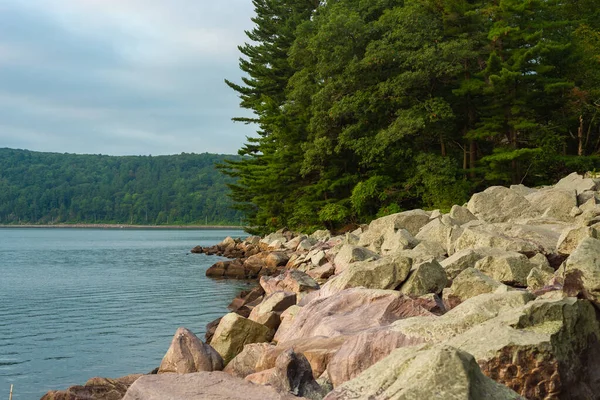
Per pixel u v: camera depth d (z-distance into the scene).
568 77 42.34
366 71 41.22
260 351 10.03
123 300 25.00
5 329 18.50
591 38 43.41
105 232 181.00
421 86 40.81
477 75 41.44
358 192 42.12
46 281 33.22
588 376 5.97
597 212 17.06
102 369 13.71
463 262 13.55
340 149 44.34
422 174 39.72
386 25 41.88
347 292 10.91
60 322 19.73
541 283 11.15
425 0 42.19
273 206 53.59
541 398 5.50
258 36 67.81
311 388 6.84
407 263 12.36
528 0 38.72
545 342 5.63
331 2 53.03
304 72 48.31
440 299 11.19
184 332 10.59
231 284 30.56
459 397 4.12
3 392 12.11
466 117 43.28
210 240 109.94
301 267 28.47
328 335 9.27
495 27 39.84
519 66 38.03
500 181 39.94
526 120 38.16
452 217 23.17
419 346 5.24
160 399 5.51
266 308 13.83
